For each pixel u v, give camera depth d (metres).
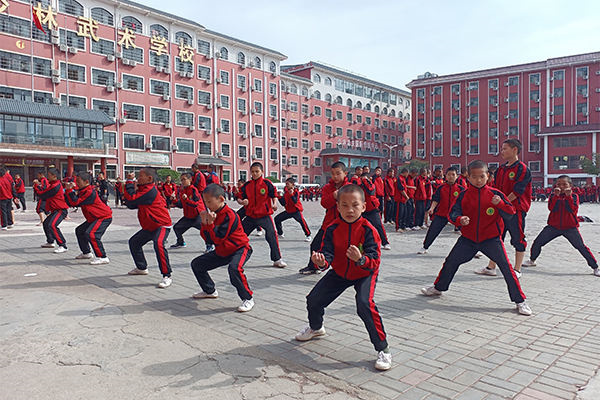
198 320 4.00
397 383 2.72
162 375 2.82
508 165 5.73
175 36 40.94
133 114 37.81
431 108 57.19
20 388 2.65
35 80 31.88
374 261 3.02
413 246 8.91
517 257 5.81
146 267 6.00
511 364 3.02
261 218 6.53
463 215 4.51
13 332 3.63
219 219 4.39
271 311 4.30
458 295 4.94
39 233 10.66
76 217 15.21
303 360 3.09
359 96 64.44
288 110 54.06
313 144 57.25
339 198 3.10
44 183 10.66
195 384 2.70
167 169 36.28
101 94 35.53
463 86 54.78
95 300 4.66
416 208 12.23
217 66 44.53
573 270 6.38
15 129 29.31
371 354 3.21
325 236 3.22
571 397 2.54
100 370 2.90
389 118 69.31
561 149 47.06
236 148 46.62
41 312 4.20
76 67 34.06
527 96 50.41
